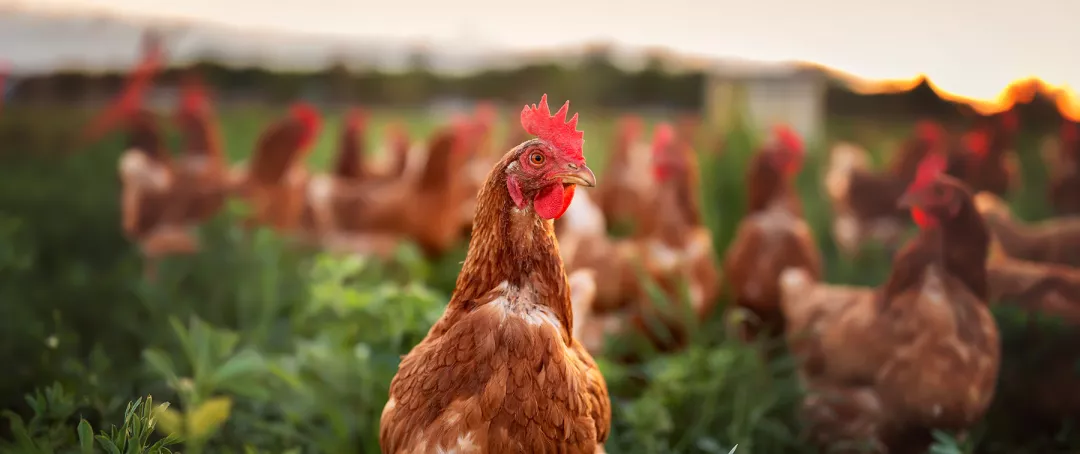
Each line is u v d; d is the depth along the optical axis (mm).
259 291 4754
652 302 4363
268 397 3262
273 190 6238
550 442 2117
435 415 2127
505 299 2145
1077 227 4855
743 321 4648
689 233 4867
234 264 5250
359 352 3408
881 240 6555
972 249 3266
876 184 6684
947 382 3137
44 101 10492
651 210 5062
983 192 6434
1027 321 3951
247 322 4590
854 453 3393
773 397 3686
